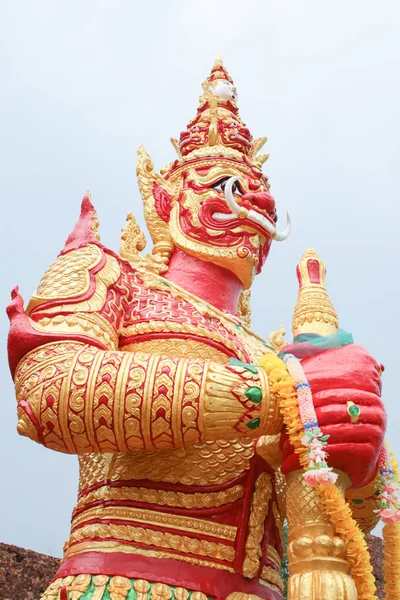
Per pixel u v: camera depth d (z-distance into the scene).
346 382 3.63
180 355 4.35
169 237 5.38
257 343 4.93
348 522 3.41
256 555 3.97
